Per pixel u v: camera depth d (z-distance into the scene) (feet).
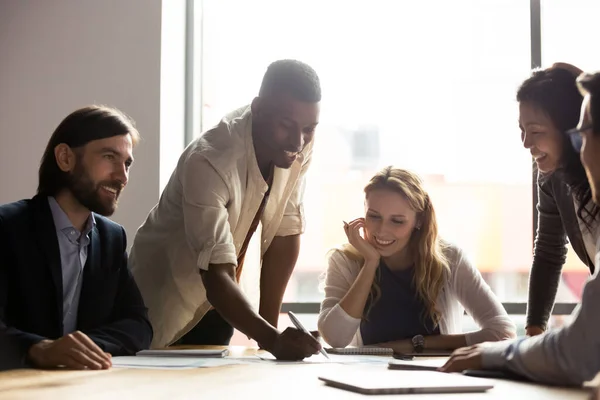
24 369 5.57
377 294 8.41
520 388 4.42
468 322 12.84
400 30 12.96
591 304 4.46
